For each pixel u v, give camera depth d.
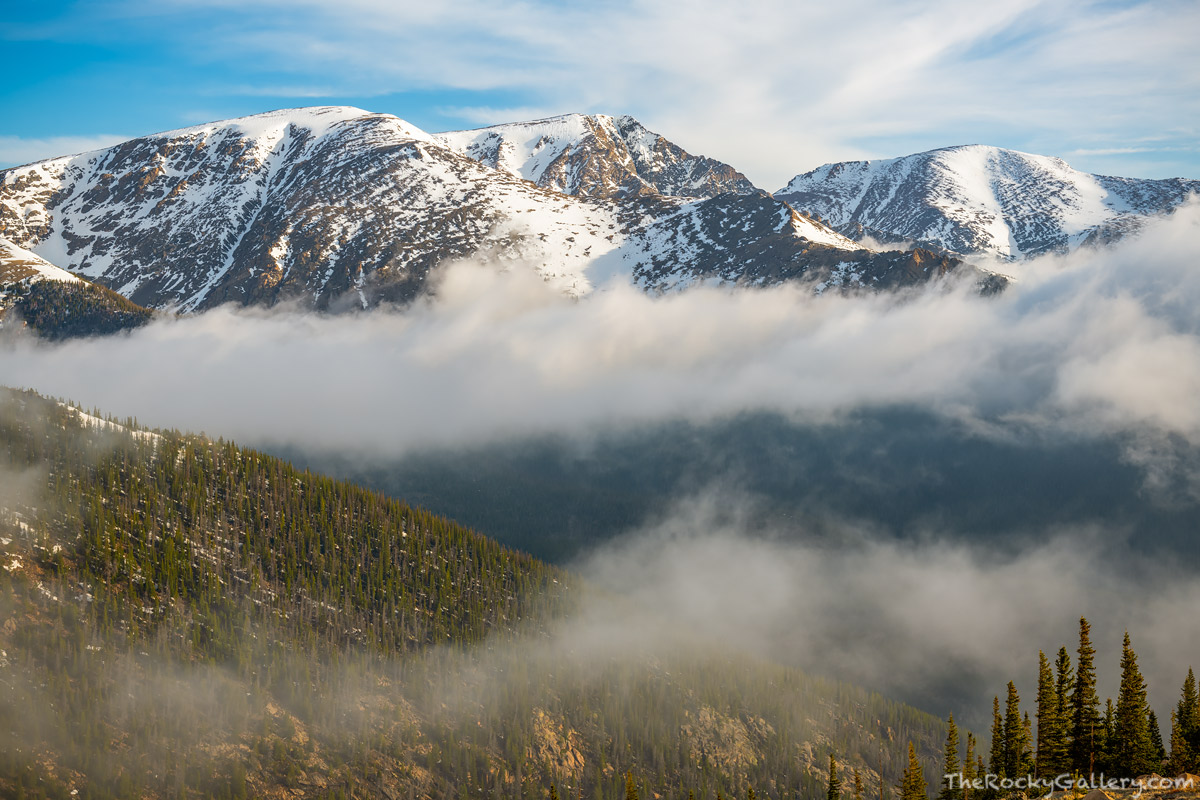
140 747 159.12
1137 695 108.00
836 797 130.62
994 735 121.69
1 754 145.38
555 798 128.50
